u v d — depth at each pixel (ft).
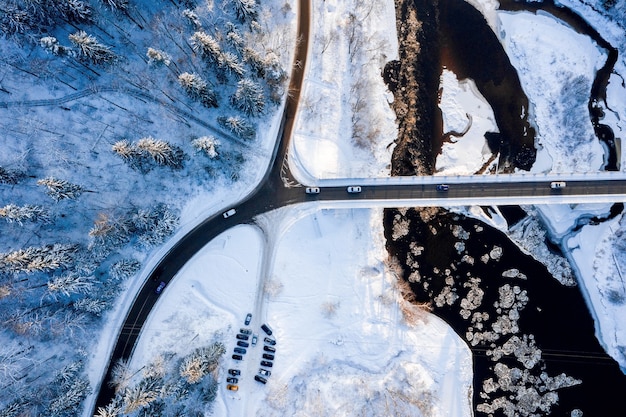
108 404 200.54
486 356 214.48
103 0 200.13
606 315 215.72
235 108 214.69
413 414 204.54
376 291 214.48
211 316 209.15
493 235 223.10
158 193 211.61
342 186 214.28
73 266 198.70
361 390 206.08
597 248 220.43
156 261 212.02
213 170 214.28
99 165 207.31
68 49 190.29
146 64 212.64
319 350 210.18
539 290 220.02
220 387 204.74
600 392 212.02
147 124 211.82
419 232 222.07
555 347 215.31
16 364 192.85
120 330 207.00
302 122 219.82
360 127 221.25
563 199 209.26
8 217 184.14
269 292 210.79
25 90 203.72
